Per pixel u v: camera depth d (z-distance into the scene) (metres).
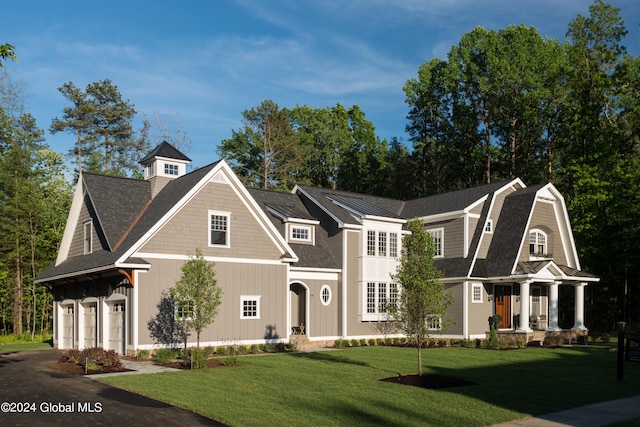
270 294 26.92
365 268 30.86
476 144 54.66
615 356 25.33
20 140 51.31
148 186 28.80
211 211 25.38
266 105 58.88
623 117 41.97
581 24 43.94
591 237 39.34
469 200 33.38
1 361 23.02
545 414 13.12
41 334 40.72
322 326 29.73
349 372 18.70
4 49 13.67
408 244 17.89
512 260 31.00
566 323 45.34
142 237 23.14
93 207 26.45
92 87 59.88
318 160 65.50
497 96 48.97
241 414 12.25
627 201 38.22
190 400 13.64
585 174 40.19
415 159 60.03
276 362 21.47
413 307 17.61
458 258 32.31
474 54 51.97
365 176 64.94
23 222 40.53
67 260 30.03
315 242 31.19
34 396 14.38
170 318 23.78
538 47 47.59
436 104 56.91
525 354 25.66
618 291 43.78
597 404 14.43
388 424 11.64
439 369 20.16
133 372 18.56
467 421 12.10
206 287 20.62
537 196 33.19
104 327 24.95
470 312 31.14
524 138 50.81
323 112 65.94
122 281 23.78
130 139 60.78
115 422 11.64
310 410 12.76
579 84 42.94
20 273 40.97
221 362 20.66
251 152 59.06
